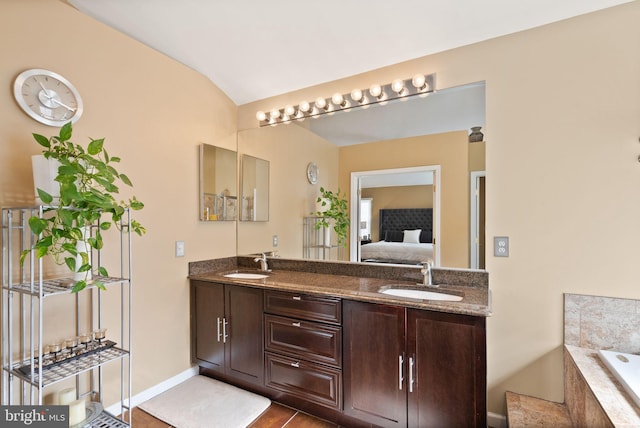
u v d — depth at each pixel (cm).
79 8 178
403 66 213
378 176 228
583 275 164
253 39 207
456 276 197
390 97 216
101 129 182
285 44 211
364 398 172
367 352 171
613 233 158
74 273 154
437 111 205
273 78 247
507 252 180
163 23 191
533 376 174
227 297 222
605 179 159
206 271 252
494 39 183
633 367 134
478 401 146
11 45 148
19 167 151
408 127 216
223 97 269
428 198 210
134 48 201
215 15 185
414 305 158
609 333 158
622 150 156
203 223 250
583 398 134
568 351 159
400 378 162
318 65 227
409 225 216
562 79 168
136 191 200
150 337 210
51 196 129
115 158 157
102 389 184
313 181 254
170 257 223
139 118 202
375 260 228
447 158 202
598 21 160
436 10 172
